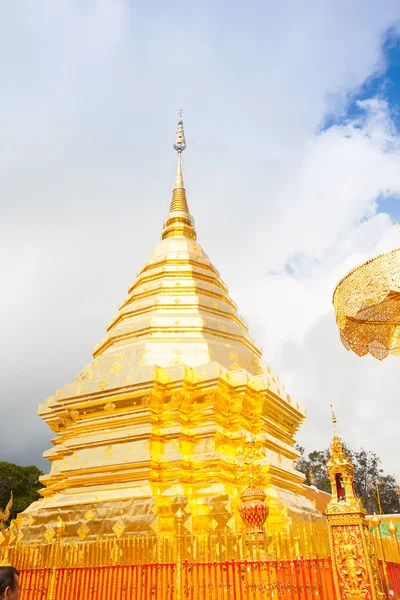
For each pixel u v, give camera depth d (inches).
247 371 725.3
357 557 348.8
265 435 669.3
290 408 761.6
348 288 545.3
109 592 431.8
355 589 339.6
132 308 863.1
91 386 690.2
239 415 666.2
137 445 629.0
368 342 624.7
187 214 1097.4
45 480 735.1
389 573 416.2
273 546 401.4
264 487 636.1
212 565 400.5
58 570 463.8
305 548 374.9
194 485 611.2
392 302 583.5
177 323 788.0
